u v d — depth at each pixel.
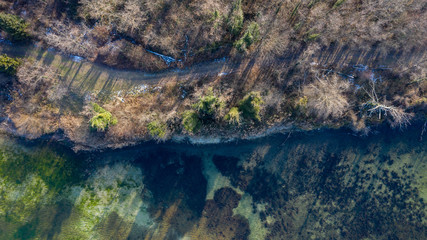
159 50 36.03
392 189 41.03
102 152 39.97
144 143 40.25
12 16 33.06
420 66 36.38
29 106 37.03
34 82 36.19
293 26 35.59
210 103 31.27
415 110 38.59
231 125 37.41
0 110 37.12
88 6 33.78
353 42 36.44
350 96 38.09
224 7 33.41
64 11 34.75
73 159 39.81
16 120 37.47
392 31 35.31
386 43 36.19
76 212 40.50
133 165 40.97
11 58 34.66
